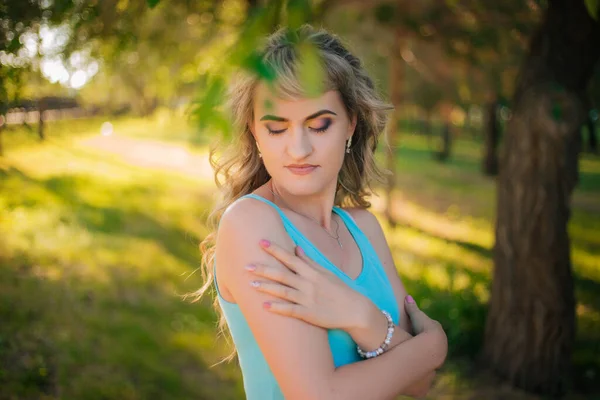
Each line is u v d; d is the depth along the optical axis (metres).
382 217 13.20
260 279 1.39
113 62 4.25
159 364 4.92
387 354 1.45
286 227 1.52
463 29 6.77
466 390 5.12
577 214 15.27
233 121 1.51
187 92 6.25
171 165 18.92
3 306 5.11
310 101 1.43
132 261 7.59
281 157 1.46
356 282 1.65
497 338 5.32
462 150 31.72
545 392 5.09
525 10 6.02
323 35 1.60
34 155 13.05
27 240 7.36
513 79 7.81
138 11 3.58
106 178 13.98
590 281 9.09
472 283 7.79
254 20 0.85
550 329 5.04
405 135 31.86
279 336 1.35
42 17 2.74
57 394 4.05
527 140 4.82
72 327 5.11
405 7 6.75
